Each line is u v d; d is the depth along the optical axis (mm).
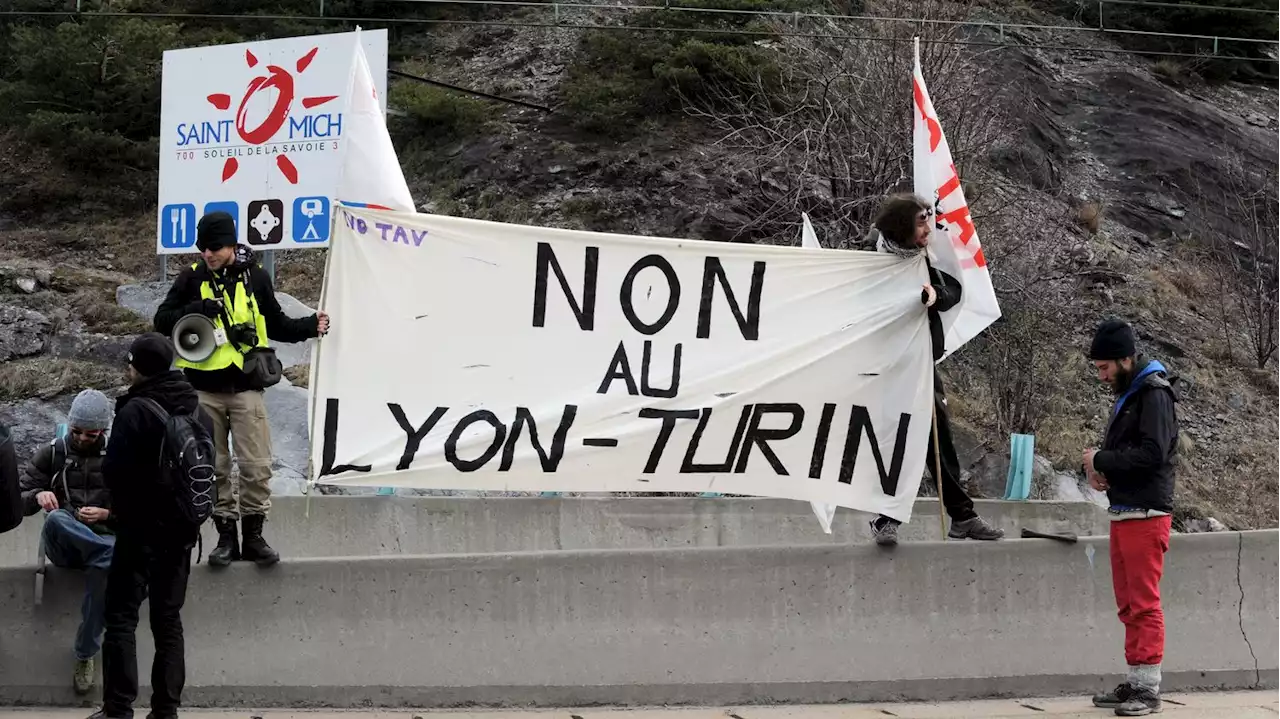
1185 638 7531
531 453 6988
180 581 5953
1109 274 19656
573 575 6926
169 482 5762
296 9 25453
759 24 22297
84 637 6523
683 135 20844
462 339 6973
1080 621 7410
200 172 14211
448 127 22031
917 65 7516
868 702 7047
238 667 6641
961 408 15555
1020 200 18734
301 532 9922
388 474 6832
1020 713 6750
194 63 14258
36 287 16484
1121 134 23797
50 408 13312
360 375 6863
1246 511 15031
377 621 6754
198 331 6488
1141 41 27562
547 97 22453
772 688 6984
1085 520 11117
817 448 7238
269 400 13289
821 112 16672
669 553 7004
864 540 10906
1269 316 18891
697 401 7148
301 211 13789
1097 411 16141
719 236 18188
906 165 15891
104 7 24578
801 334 7262
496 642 6816
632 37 23203
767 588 7078
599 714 6633
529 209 19359
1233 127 24969
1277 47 28797
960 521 7645
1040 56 25812
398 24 25781
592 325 7105
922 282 7359
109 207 21328
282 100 13875
